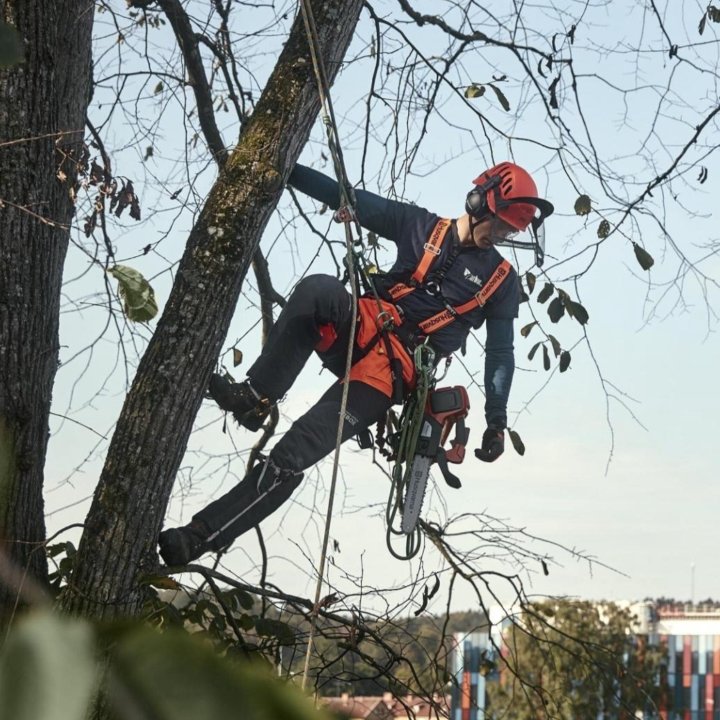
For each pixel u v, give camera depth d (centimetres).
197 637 86
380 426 930
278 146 837
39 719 71
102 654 83
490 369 999
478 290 953
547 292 1130
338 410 883
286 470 855
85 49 849
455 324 947
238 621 996
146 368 787
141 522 770
